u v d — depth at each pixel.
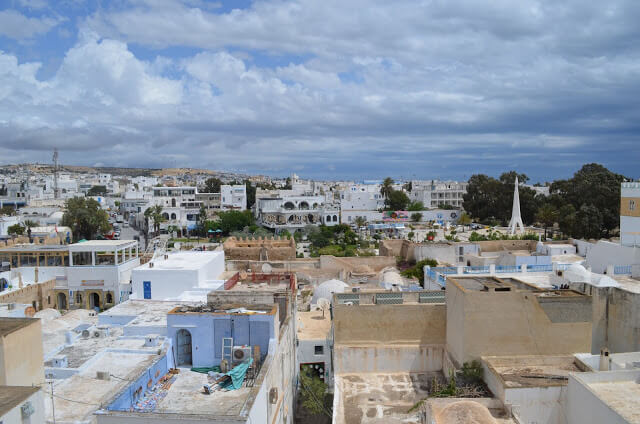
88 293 46.00
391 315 26.77
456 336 24.42
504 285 25.14
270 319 21.78
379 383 25.30
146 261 51.88
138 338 24.66
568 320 23.31
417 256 62.38
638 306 26.88
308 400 26.97
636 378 19.20
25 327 17.59
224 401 18.67
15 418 13.47
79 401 17.67
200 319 22.08
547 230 100.25
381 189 148.50
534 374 21.48
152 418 15.27
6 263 48.59
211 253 46.12
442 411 18.23
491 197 122.44
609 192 85.31
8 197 138.12
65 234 70.06
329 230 105.31
